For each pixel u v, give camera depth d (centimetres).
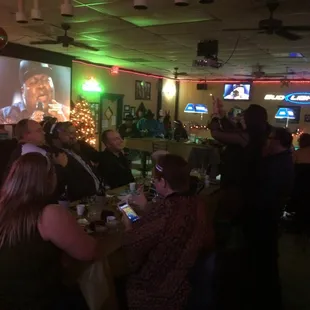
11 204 134
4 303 132
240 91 1143
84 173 291
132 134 888
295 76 1000
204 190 311
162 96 1205
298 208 397
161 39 590
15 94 714
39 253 132
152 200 254
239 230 244
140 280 147
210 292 157
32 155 141
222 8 399
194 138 795
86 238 145
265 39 543
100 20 477
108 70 965
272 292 238
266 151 242
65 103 827
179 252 144
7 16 471
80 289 166
